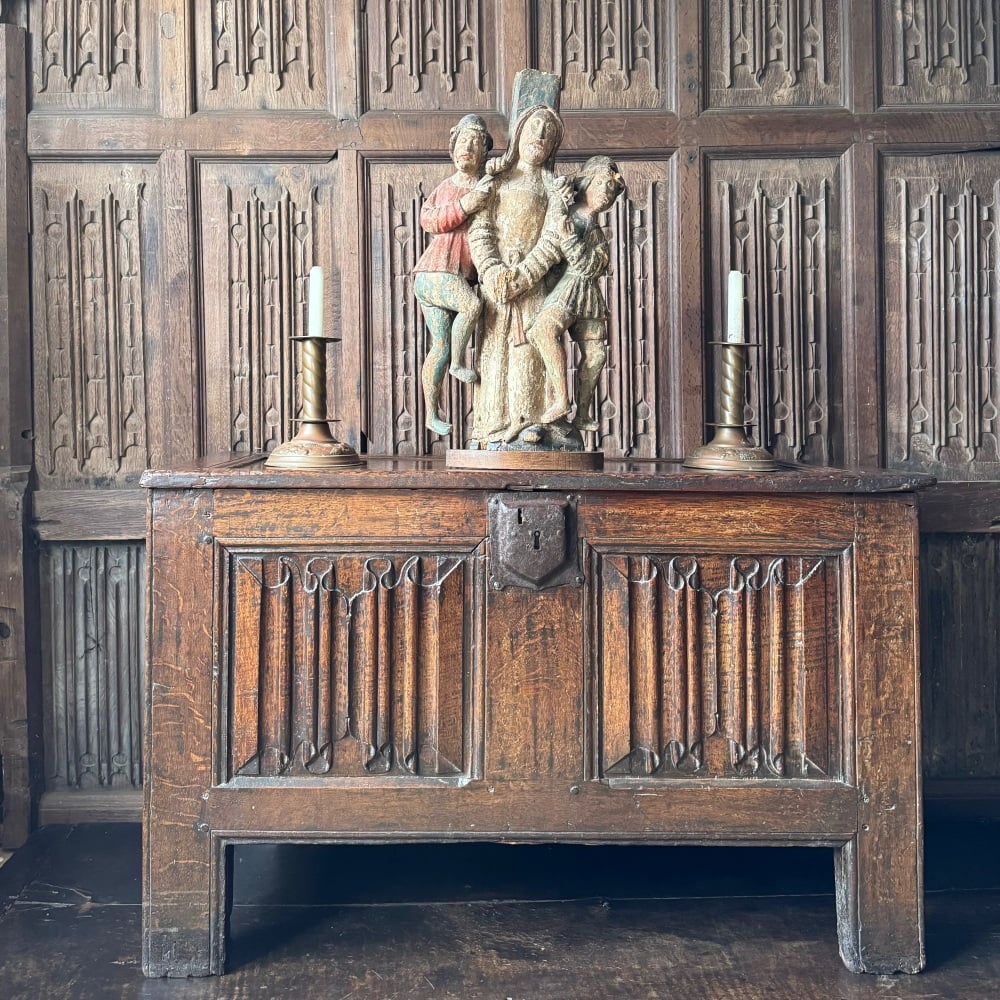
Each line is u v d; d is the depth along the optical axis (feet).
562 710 6.31
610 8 8.73
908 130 8.71
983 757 8.88
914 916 6.28
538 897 7.31
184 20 8.64
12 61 8.55
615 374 8.82
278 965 6.32
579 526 6.32
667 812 6.31
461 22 8.73
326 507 6.28
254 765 6.29
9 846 8.49
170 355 8.70
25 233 8.63
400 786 6.29
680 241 8.75
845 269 8.77
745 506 6.32
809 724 6.34
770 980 6.17
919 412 8.82
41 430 8.73
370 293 8.79
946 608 8.87
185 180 8.66
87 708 8.81
